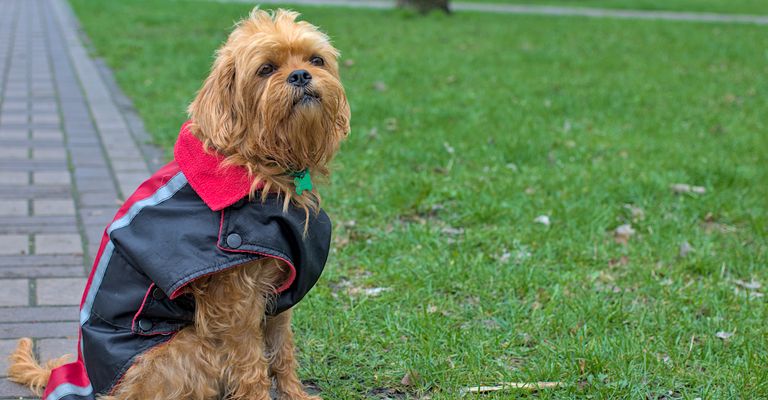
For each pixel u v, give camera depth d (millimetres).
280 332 3201
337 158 6441
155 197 2834
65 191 5688
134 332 2797
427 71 10977
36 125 7516
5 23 15695
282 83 2773
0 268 4383
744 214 5512
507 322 3943
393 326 3877
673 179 6180
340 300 4160
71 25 15578
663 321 3957
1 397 3238
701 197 5742
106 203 5496
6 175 5961
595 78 10781
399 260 4656
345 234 4988
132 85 9375
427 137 7215
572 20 18781
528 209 5457
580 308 4039
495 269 4512
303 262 2885
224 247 2699
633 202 5750
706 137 7652
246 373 2885
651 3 25312
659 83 10539
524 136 7320
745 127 8125
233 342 2855
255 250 2721
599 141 7328
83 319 2896
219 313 2805
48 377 3215
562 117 8320
